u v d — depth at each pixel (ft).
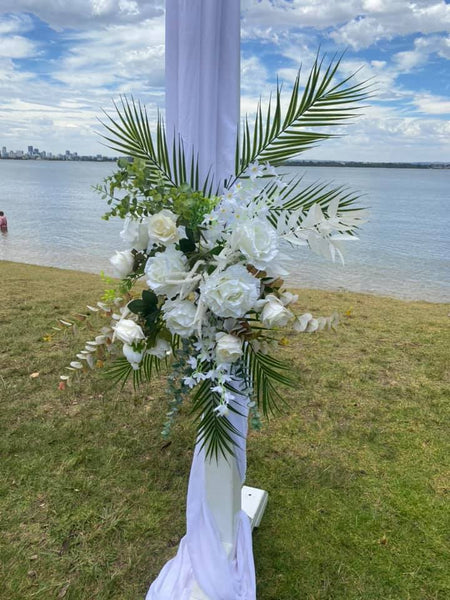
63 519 7.57
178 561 6.22
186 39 4.63
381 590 6.42
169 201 4.22
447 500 8.20
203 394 4.80
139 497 8.12
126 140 4.67
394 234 60.44
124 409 10.96
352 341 15.71
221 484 5.67
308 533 7.44
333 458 9.34
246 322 4.36
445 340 15.97
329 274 36.45
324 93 4.23
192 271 4.01
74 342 14.84
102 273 4.67
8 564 6.70
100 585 6.41
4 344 14.61
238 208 4.04
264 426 10.40
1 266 31.83
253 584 5.88
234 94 4.84
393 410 11.20
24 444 9.51
